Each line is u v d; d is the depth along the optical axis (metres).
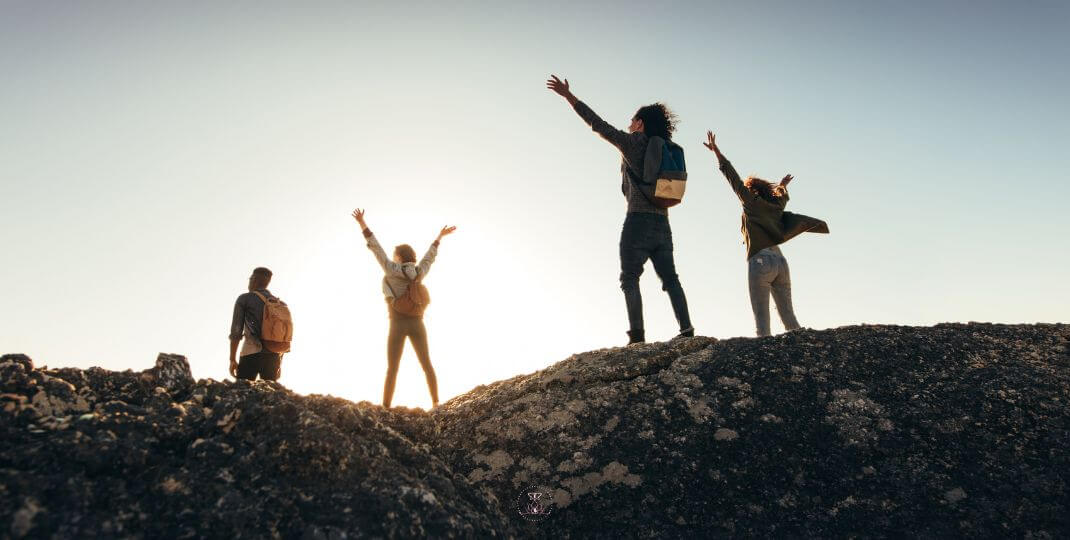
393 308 6.84
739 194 7.07
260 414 3.46
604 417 4.97
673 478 4.39
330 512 3.09
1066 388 4.66
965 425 4.46
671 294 6.52
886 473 4.22
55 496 2.69
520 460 4.73
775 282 7.18
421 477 3.64
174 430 3.32
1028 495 3.90
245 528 2.88
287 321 6.87
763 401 4.91
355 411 3.80
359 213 6.97
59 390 3.31
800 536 3.91
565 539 4.11
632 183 6.59
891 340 5.46
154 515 2.82
